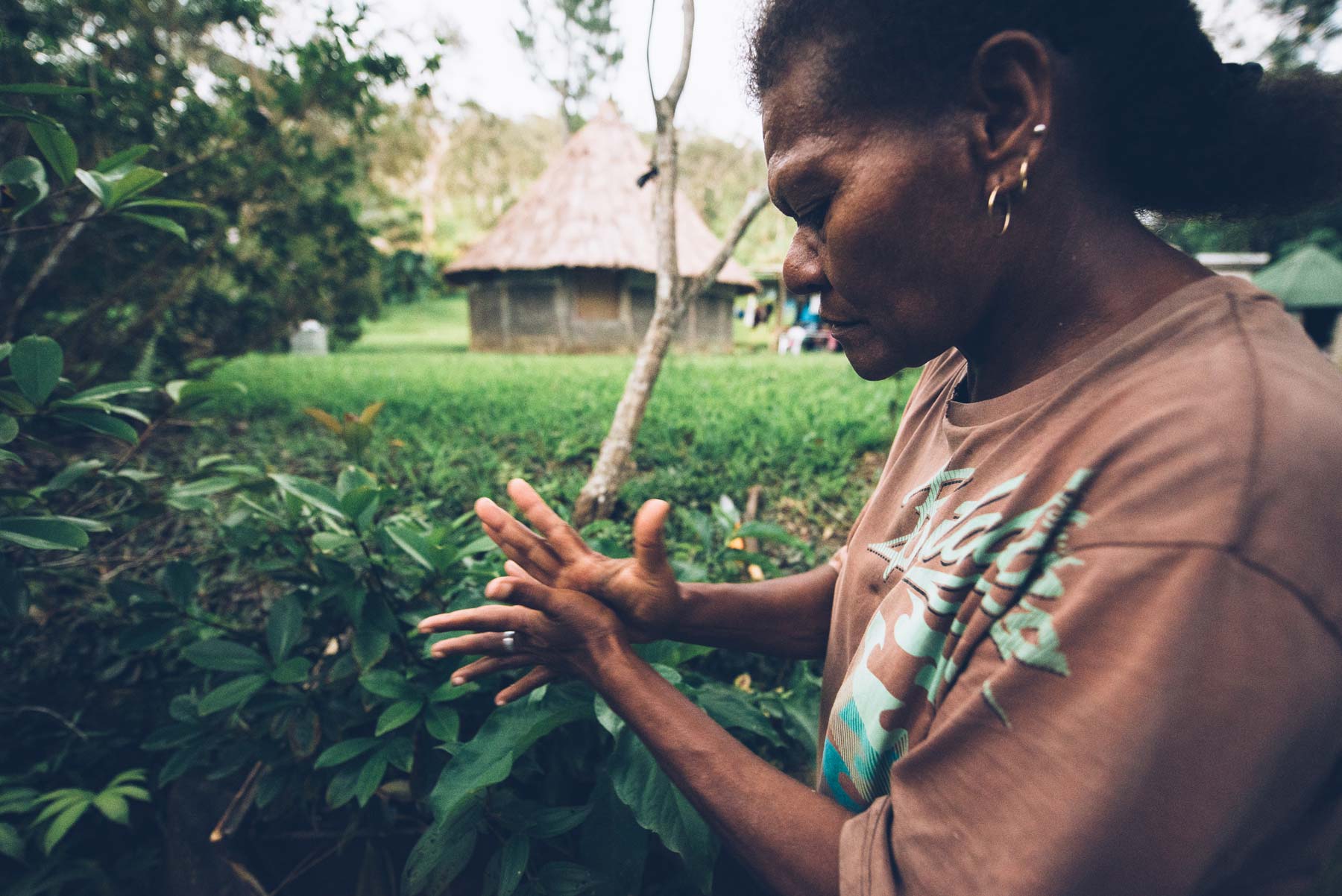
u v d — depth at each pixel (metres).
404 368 10.56
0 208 1.25
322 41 4.45
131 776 1.73
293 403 6.71
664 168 2.99
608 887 1.12
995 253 0.62
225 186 4.98
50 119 1.10
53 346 1.25
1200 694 0.45
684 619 0.99
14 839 1.62
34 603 2.44
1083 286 0.61
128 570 2.91
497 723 1.08
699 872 1.00
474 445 5.15
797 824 0.69
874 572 0.82
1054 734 0.49
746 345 22.77
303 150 5.72
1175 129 0.61
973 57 0.58
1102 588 0.48
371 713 1.52
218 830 1.55
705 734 0.76
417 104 10.04
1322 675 0.44
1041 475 0.57
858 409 6.41
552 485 4.06
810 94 0.63
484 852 1.40
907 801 0.58
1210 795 0.45
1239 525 0.45
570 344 17.19
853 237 0.64
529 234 17.73
